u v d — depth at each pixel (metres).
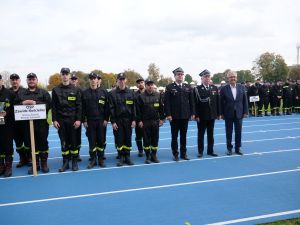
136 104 8.58
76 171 7.87
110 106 8.33
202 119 9.04
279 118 19.06
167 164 8.42
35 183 6.89
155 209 5.30
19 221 4.94
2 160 7.75
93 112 8.17
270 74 56.09
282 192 6.01
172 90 8.65
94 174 7.55
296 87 21.09
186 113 8.69
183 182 6.78
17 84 8.41
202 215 5.03
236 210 5.20
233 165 8.16
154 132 8.62
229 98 9.27
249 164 8.22
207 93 9.01
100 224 4.78
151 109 8.56
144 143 8.62
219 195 5.91
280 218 4.88
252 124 16.59
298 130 14.20
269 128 15.01
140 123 8.62
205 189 6.27
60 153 10.29
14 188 6.57
